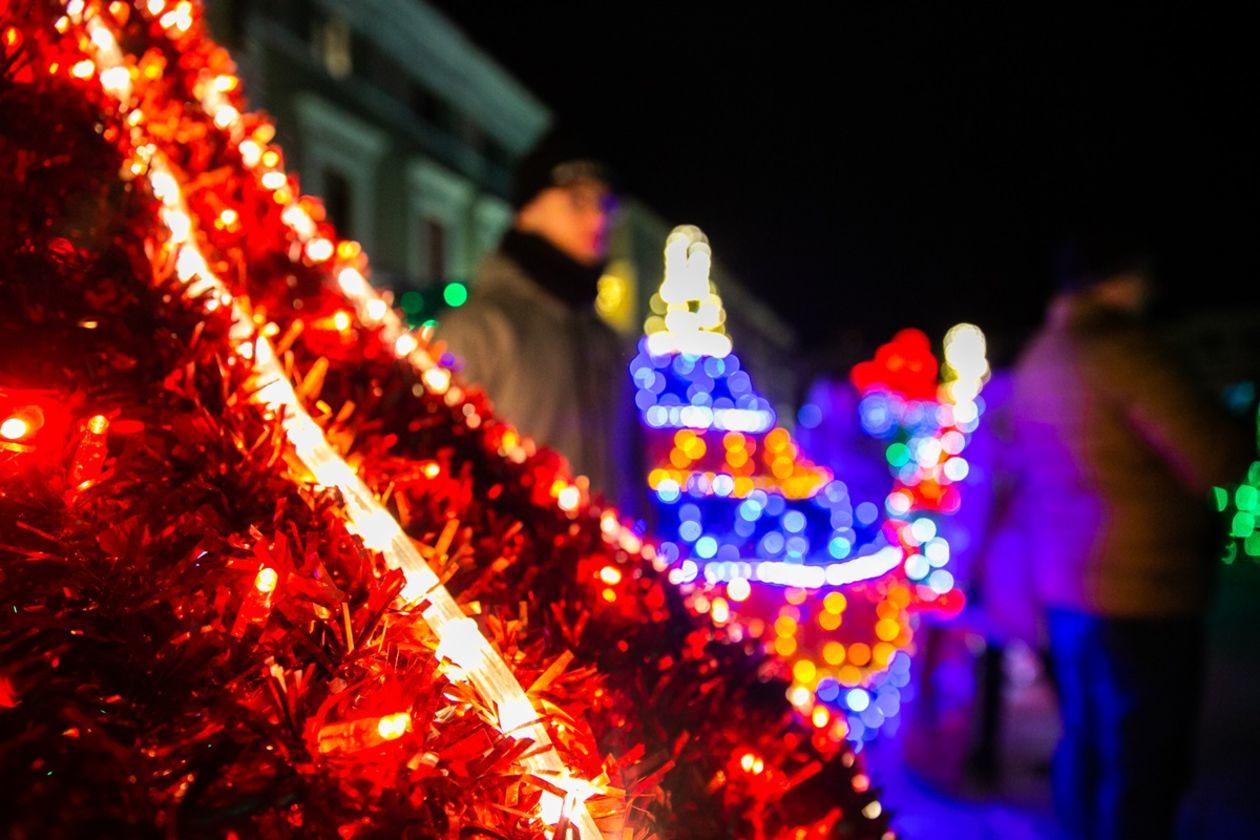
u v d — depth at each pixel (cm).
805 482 794
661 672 142
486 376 297
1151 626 309
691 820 128
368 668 100
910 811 498
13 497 101
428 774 90
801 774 143
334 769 86
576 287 315
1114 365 311
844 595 579
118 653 91
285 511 111
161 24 179
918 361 1134
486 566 138
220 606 98
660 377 1113
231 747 84
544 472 196
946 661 749
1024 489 350
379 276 1831
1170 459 308
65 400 110
